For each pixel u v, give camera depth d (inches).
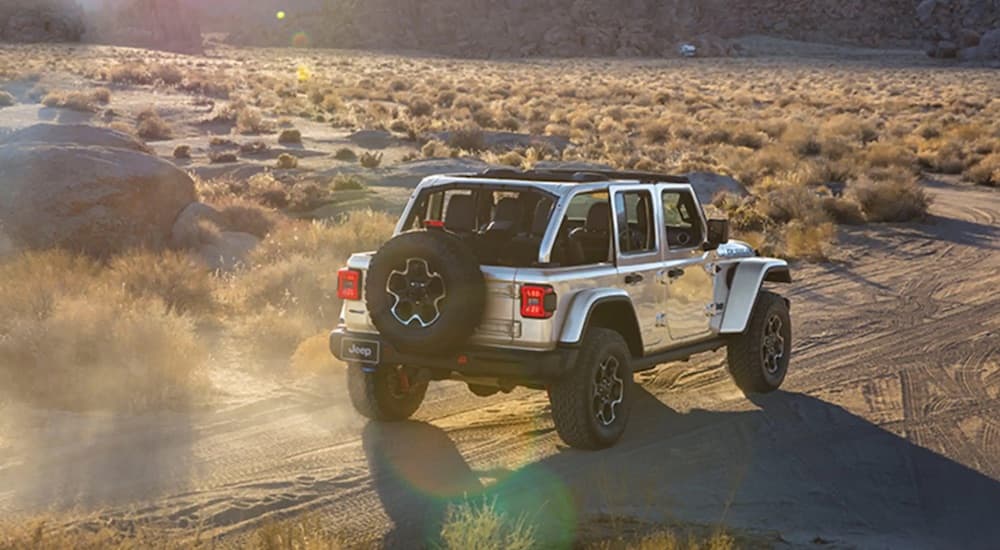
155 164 644.1
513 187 308.7
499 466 297.4
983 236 884.0
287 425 329.7
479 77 3855.8
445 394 376.2
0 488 265.1
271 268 539.2
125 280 495.2
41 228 587.5
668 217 404.8
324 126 1684.3
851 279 665.0
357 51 6904.5
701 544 239.6
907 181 1162.0
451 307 285.1
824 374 424.5
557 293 291.7
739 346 381.4
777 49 7598.4
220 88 2240.4
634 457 309.3
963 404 382.3
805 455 319.0
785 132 1860.2
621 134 1760.6
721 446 324.8
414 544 240.4
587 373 301.1
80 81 2201.0
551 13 7381.9
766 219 907.4
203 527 246.1
